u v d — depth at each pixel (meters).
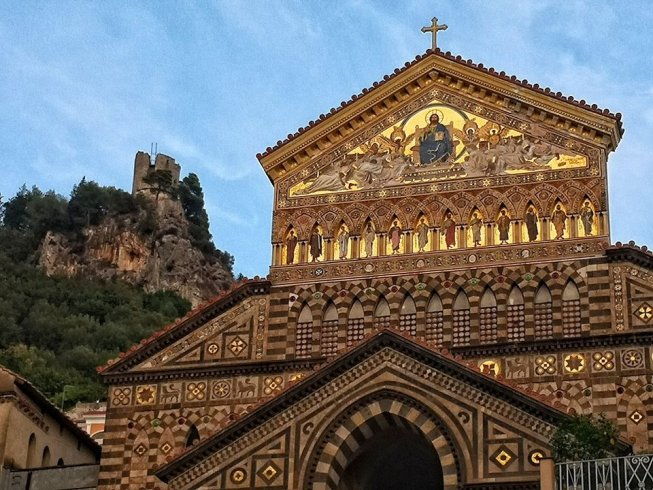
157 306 185.88
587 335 53.12
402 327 55.88
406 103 60.50
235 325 57.72
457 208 57.50
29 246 199.25
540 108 58.12
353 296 57.12
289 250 58.88
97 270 197.38
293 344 56.66
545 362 53.19
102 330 159.38
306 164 60.56
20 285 174.62
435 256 56.84
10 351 138.50
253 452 48.47
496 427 46.09
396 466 52.84
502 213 56.84
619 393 51.72
